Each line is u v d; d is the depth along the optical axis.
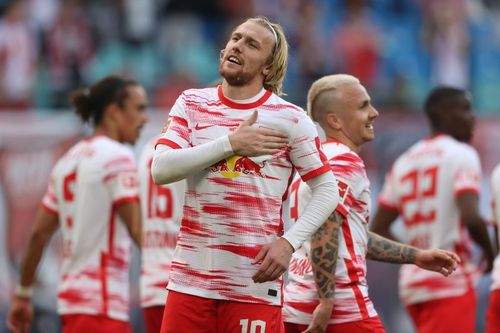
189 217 15.40
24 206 34.69
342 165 17.97
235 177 15.09
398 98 49.12
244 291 15.15
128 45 49.44
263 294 15.30
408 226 26.55
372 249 18.81
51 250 33.88
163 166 14.98
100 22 49.09
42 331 33.69
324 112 18.95
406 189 26.50
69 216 23.27
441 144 26.08
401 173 26.67
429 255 18.53
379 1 53.66
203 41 50.94
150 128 36.03
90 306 22.73
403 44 52.88
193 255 15.30
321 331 17.52
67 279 23.06
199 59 50.47
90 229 22.97
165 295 23.16
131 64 48.84
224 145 14.78
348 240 18.02
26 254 24.02
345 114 18.83
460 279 25.53
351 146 18.94
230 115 15.35
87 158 23.20
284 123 15.34
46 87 46.72
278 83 15.95
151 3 50.41
